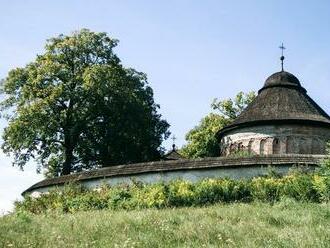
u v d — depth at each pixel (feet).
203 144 187.21
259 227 44.37
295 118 130.52
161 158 177.37
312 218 48.80
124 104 160.66
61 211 82.12
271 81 144.77
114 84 156.15
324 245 34.99
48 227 45.65
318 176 73.46
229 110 196.24
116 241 38.40
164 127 179.22
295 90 142.61
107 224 46.83
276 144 131.23
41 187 110.63
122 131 162.71
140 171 95.30
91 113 161.27
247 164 88.12
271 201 73.72
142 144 168.25
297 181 75.15
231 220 49.96
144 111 166.20
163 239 39.70
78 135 163.84
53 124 156.35
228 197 78.02
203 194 78.13
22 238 38.88
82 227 45.24
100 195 86.84
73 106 160.86
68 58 162.71
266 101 139.13
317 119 131.75
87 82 152.56
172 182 86.74
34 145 159.94
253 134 134.21
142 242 38.17
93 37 163.22
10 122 156.97
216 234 41.06
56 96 152.97
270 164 86.89
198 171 91.61
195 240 39.52
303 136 130.82
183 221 49.19
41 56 163.94
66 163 162.20
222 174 89.86
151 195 79.41
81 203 86.58
